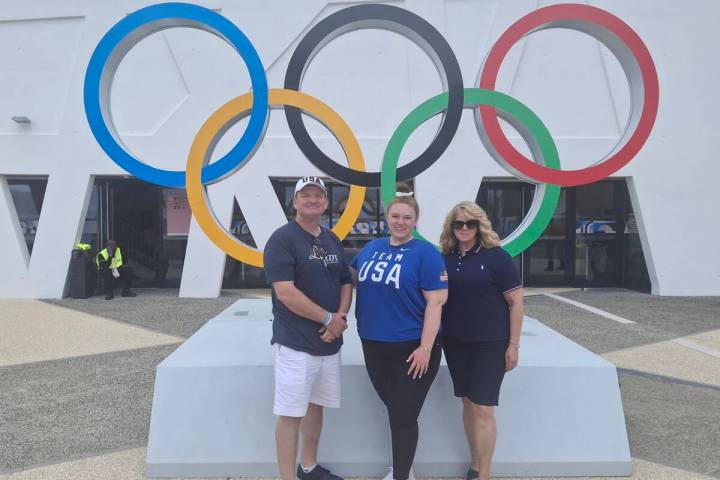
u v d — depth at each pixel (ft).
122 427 12.73
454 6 34.06
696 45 34.45
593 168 15.10
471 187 34.40
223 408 10.42
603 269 39.91
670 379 16.62
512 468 10.33
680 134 34.76
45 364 18.28
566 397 10.58
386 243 8.84
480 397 8.57
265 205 34.63
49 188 34.42
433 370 8.50
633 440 11.98
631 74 15.70
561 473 10.34
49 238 34.42
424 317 8.28
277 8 33.60
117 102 34.42
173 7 14.79
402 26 14.94
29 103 34.42
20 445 11.68
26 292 34.47
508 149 14.85
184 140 34.14
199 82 33.86
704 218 34.91
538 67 34.83
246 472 10.25
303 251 8.38
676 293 34.94
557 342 12.55
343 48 34.45
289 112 15.01
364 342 8.66
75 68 34.01
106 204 38.78
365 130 34.68
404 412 8.44
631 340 21.93
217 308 29.94
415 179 34.55
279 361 8.49
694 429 12.60
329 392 9.04
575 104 34.96
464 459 10.35
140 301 32.73
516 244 14.96
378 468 10.32
